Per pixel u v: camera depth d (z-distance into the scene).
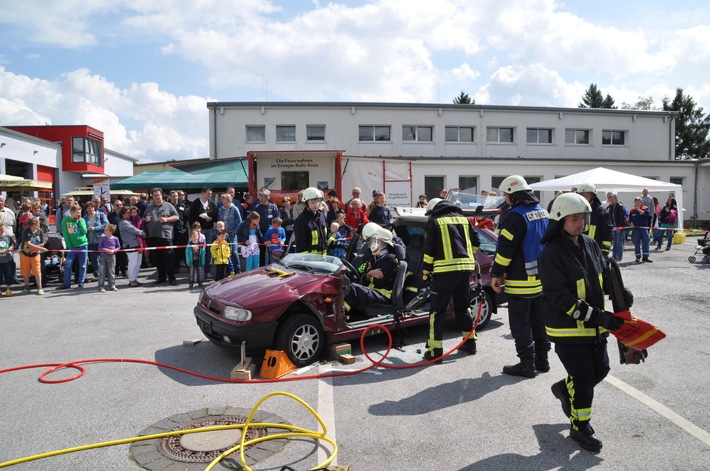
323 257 6.26
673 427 3.91
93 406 4.32
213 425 3.92
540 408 4.28
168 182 16.42
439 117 27.28
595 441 3.49
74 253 10.43
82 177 35.22
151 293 9.82
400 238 7.34
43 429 3.87
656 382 4.89
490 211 9.10
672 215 17.33
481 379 5.00
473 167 22.92
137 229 10.72
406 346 6.23
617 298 3.55
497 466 3.33
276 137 25.75
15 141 26.94
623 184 15.33
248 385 4.86
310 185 14.95
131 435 3.76
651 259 14.27
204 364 5.49
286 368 5.19
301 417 4.10
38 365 5.39
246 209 12.94
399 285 6.16
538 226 4.95
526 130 28.58
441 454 3.49
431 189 22.84
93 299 9.18
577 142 29.58
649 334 3.40
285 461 3.37
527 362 5.02
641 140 30.06
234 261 11.08
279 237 11.12
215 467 3.29
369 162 15.43
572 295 3.42
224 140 25.23
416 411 4.23
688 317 7.56
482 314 7.03
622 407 4.29
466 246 5.59
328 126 26.06
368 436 3.76
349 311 6.16
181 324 7.25
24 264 9.69
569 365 3.55
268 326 5.13
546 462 3.37
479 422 4.00
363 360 5.66
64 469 3.26
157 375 5.13
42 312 8.08
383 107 26.52
